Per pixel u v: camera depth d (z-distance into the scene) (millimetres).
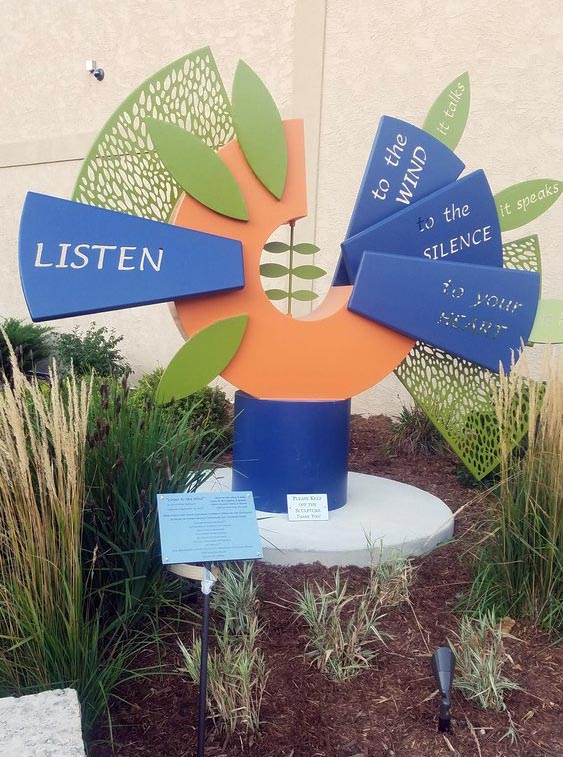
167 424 3400
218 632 2910
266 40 7582
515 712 2631
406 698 2670
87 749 2338
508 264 4945
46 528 2396
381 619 3186
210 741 2414
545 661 2941
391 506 4324
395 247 4152
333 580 3477
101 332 8477
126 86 8727
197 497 2471
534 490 3240
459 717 2578
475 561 3549
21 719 1987
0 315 10523
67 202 3502
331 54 7242
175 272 3691
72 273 3531
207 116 3898
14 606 2414
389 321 4133
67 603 2443
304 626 3066
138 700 2596
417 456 5812
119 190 3771
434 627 3139
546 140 6555
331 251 7441
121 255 3604
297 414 4000
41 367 8852
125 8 8547
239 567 3438
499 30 6605
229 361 3932
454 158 4285
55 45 9297
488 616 3172
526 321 4402
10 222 10258
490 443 4570
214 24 7879
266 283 7656
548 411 3234
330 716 2561
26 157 9828
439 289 4195
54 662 2400
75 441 2439
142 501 2889
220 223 3838
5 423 2340
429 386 4477
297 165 3965
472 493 4961
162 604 3010
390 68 7023
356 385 4188
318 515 4020
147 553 2836
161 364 8820
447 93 4457
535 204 4875
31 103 9711
